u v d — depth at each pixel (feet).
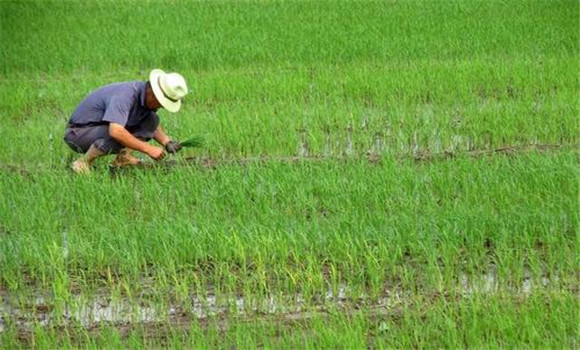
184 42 79.25
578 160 49.21
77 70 73.51
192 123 56.39
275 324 34.73
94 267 39.68
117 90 47.91
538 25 81.66
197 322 34.35
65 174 48.29
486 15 87.30
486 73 65.82
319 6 94.12
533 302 34.78
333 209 43.86
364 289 36.99
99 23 88.48
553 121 55.11
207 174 47.21
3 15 92.58
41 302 37.24
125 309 36.42
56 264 38.91
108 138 48.47
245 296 36.35
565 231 41.06
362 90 63.87
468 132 55.06
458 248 39.68
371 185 45.03
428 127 55.01
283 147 53.47
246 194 45.16
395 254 38.34
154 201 45.29
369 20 85.97
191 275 38.50
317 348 32.07
